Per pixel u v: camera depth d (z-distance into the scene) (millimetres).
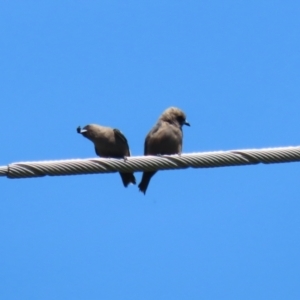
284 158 13141
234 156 13281
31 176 12906
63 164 13039
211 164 13430
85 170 13164
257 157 13211
